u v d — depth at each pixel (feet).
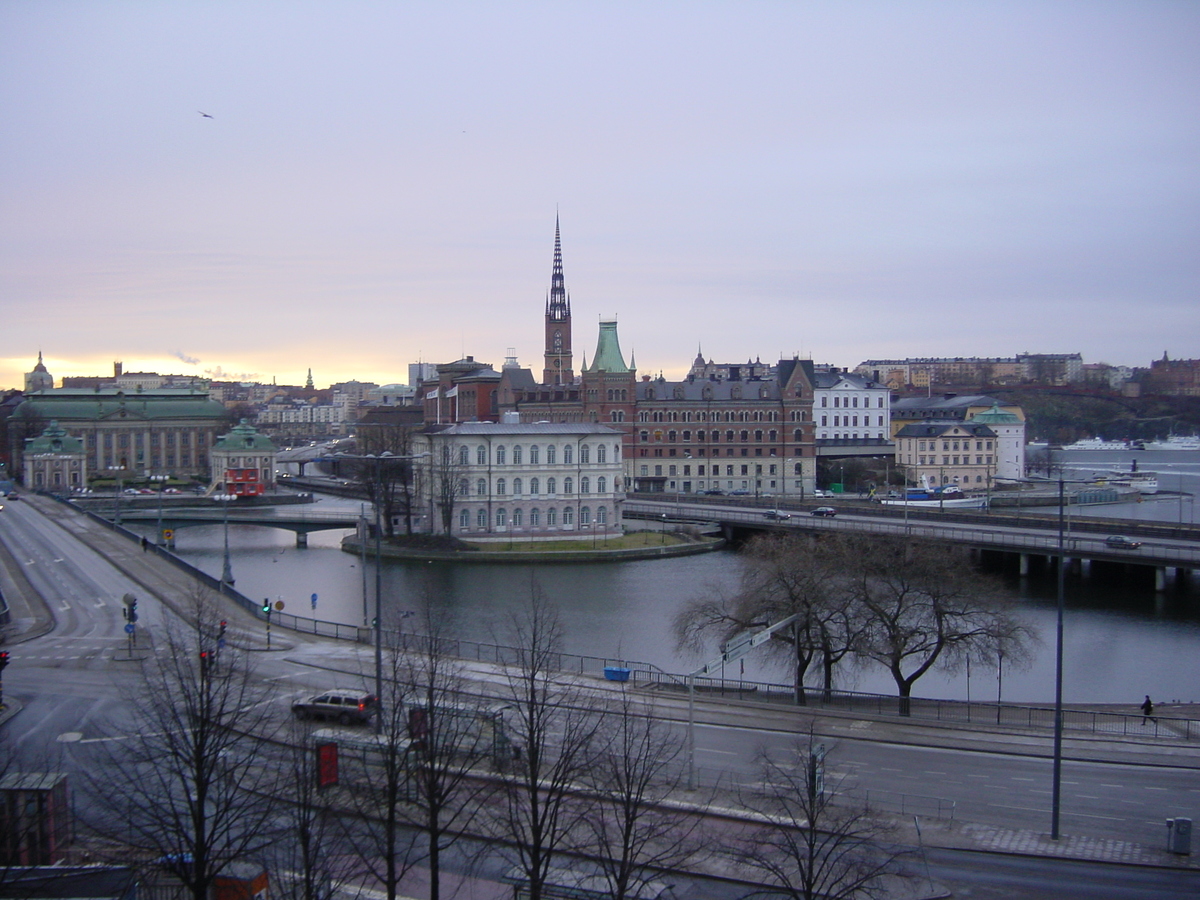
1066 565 532.73
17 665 277.03
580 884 145.89
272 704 233.35
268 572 526.57
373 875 154.51
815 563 290.35
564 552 555.69
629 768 170.40
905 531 535.19
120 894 138.31
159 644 300.20
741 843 167.94
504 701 215.92
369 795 166.71
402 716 189.88
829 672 280.10
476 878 160.76
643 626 389.39
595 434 605.31
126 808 158.61
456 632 369.09
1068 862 167.12
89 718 229.66
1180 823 169.48
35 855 155.02
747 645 209.05
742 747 219.41
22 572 440.04
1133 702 301.43
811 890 140.05
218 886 145.28
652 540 597.52
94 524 640.17
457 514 591.37
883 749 222.48
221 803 163.73
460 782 180.75
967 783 201.87
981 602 289.53
